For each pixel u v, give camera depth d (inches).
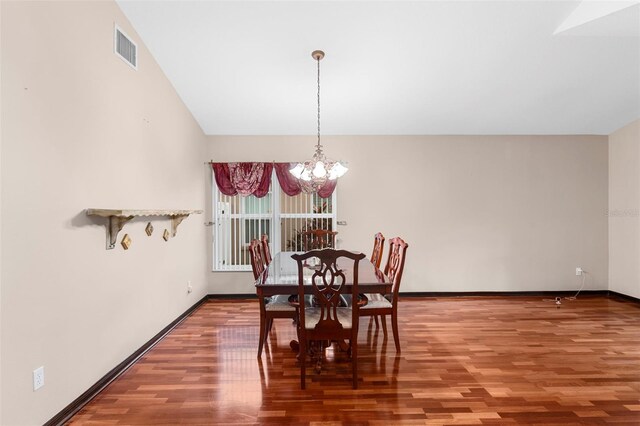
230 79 139.6
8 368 64.7
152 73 124.3
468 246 192.4
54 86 76.5
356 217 190.7
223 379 95.9
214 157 189.0
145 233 117.8
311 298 112.3
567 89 147.9
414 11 105.4
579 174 193.2
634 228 177.6
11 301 65.3
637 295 175.9
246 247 190.1
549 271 193.0
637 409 81.3
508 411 80.4
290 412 80.1
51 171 75.3
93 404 83.9
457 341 123.0
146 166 119.5
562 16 108.0
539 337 127.1
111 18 98.9
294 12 105.8
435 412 80.0
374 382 93.7
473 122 178.2
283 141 190.2
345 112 167.3
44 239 73.2
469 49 122.6
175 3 102.0
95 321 90.0
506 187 192.4
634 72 135.5
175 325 141.9
